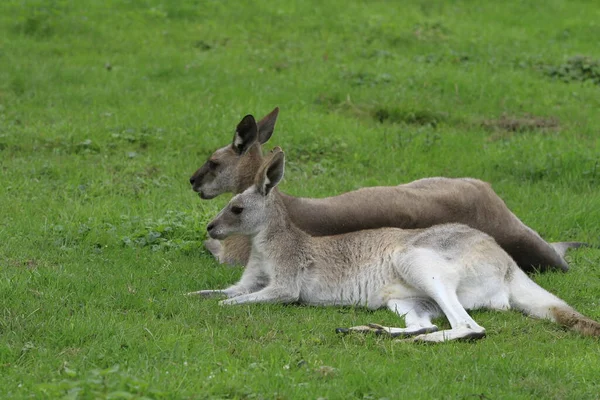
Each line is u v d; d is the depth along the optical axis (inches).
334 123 690.8
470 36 967.0
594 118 757.3
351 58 882.8
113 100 726.5
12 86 743.1
